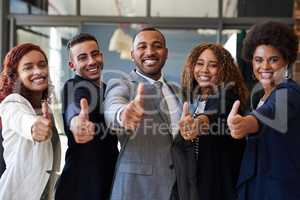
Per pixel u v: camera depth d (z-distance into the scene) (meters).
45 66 2.21
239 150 2.20
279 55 2.01
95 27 5.32
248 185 2.04
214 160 2.13
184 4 5.31
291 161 1.94
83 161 2.12
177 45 5.27
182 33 5.30
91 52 2.26
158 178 2.05
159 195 2.03
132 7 5.34
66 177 2.12
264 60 2.02
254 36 2.06
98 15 5.32
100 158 2.14
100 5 5.35
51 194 2.18
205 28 5.29
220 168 2.14
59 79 3.61
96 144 2.13
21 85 2.17
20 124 1.96
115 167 2.12
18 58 2.14
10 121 2.01
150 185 2.03
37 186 2.08
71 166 2.13
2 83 2.17
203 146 2.13
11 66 2.16
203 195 2.09
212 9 5.30
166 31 5.30
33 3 5.41
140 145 2.06
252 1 5.27
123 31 5.32
